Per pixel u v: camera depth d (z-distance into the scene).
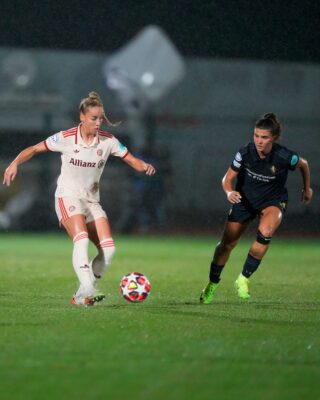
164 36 107.94
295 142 112.38
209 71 114.75
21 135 103.12
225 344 23.47
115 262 57.41
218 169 108.81
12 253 65.12
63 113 109.62
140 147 100.38
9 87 109.81
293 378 19.36
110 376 19.30
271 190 33.44
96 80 110.62
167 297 36.28
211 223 105.19
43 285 41.16
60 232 95.06
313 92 119.12
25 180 96.81
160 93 110.06
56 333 24.91
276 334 25.53
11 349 22.33
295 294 38.69
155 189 93.12
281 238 92.38
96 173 31.64
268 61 111.44
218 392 17.94
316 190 107.88
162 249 71.75
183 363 20.78
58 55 111.19
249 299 36.06
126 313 29.64
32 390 18.02
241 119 104.56
